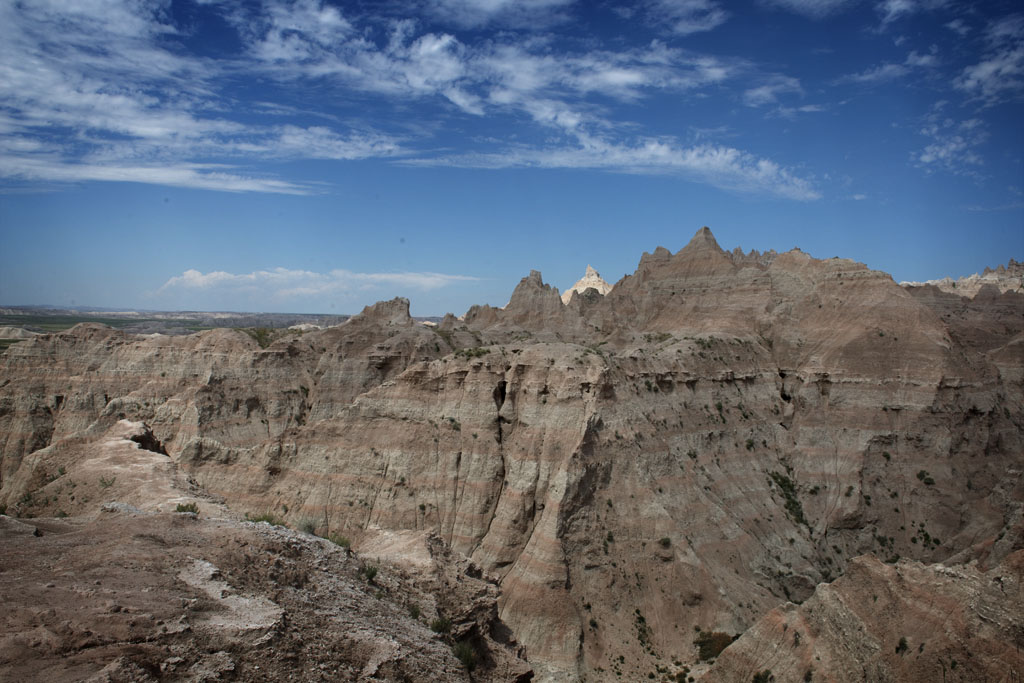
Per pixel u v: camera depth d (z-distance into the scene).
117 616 20.05
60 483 45.81
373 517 71.38
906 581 42.62
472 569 37.25
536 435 71.06
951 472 83.19
